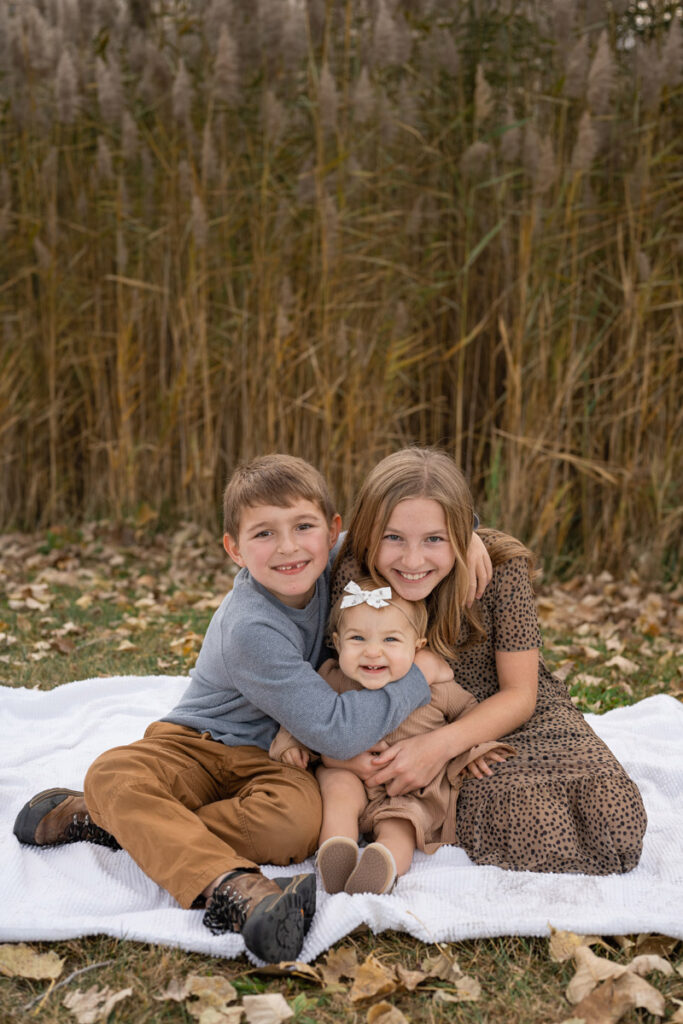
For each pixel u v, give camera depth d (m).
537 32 5.25
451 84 5.38
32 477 5.84
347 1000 1.75
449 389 5.57
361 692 2.25
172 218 5.54
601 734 3.01
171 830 2.02
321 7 5.27
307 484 2.31
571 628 4.39
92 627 4.23
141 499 5.82
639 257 4.85
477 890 2.07
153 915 1.94
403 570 2.31
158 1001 1.73
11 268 5.81
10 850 2.21
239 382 5.51
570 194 4.91
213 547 5.43
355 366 5.21
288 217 5.26
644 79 4.86
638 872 2.20
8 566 5.16
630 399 5.05
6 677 3.57
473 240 5.37
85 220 5.74
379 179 5.36
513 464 5.08
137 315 5.55
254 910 1.79
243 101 5.41
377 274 5.30
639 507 5.09
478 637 2.48
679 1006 1.72
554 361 5.11
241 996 1.76
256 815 2.13
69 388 5.97
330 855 2.05
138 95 5.75
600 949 1.91
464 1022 1.70
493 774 2.28
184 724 2.37
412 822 2.21
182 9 5.75
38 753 2.84
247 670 2.23
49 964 1.82
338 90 5.51
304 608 2.39
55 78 5.71
